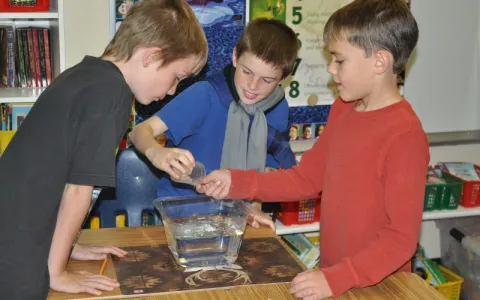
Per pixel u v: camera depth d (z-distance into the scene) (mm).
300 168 1618
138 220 1971
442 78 3045
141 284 1274
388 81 1418
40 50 2545
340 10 1412
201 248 1358
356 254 1294
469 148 3178
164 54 1341
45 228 1218
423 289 1298
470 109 3133
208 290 1259
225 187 1523
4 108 2473
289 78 2812
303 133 2895
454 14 2986
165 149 1460
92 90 1220
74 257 1382
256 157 1893
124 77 1347
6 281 1206
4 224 1213
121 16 2547
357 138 1445
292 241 2812
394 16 1358
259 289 1271
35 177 1207
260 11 2689
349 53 1380
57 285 1244
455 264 3098
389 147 1366
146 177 1971
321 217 1555
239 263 1389
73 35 2562
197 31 1400
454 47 3023
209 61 2633
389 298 1261
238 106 1848
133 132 1701
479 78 3098
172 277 1311
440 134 3105
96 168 1189
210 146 1865
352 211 1439
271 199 1579
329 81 2869
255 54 1706
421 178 1322
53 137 1203
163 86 1390
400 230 1289
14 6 2377
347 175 1452
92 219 2057
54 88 1257
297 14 2754
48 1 2439
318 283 1245
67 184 1223
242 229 1392
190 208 1491
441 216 2861
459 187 2887
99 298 1222
